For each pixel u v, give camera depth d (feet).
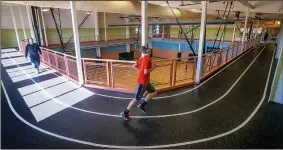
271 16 57.41
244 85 23.25
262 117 14.88
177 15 38.37
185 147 11.34
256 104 17.44
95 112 15.92
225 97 19.24
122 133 12.82
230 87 22.43
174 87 21.75
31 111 16.07
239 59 42.86
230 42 66.49
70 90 21.24
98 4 26.58
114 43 84.79
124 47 95.30
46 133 12.78
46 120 14.55
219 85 23.20
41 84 23.36
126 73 44.24
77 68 22.13
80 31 81.20
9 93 20.33
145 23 18.48
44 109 16.47
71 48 63.46
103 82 22.07
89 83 22.68
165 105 17.28
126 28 101.09
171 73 21.18
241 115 15.28
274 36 116.47
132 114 15.53
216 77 26.96
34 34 47.16
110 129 13.32
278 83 17.25
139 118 14.87
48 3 24.02
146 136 12.47
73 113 15.72
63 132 12.93
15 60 39.27
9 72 29.25
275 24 75.41
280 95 17.31
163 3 30.09
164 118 14.85
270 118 14.71
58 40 74.23
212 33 86.22
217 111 16.06
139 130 13.17
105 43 79.71
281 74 16.88
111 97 19.21
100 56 79.41
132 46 98.94
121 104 17.53
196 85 23.17
